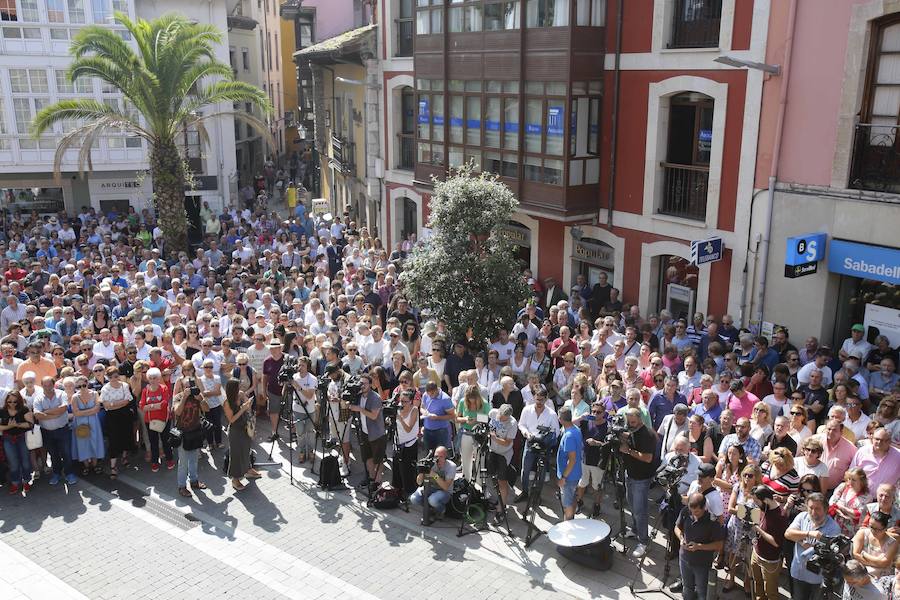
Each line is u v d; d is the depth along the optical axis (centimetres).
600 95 1585
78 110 2225
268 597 865
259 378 1312
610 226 1614
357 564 929
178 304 1556
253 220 2941
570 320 1452
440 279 1363
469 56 1758
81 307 1541
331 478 1123
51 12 2748
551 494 1094
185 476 1106
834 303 1264
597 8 1534
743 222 1359
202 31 2255
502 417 1008
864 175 1188
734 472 866
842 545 727
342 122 3064
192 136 3175
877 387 1123
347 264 1927
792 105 1258
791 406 985
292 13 4291
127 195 3102
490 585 882
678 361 1233
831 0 1188
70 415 1145
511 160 1698
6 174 2922
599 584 878
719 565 877
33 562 940
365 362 1345
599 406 955
